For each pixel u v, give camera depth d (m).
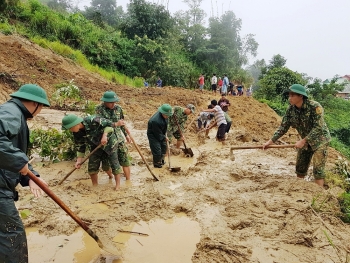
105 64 21.20
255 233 3.98
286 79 24.62
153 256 3.56
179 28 30.78
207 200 5.02
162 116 6.46
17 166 2.51
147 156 7.35
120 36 25.47
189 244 3.83
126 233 4.03
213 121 10.52
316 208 4.53
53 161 6.47
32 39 16.39
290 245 3.75
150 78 23.27
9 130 2.51
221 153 8.00
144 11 26.62
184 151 7.71
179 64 24.91
